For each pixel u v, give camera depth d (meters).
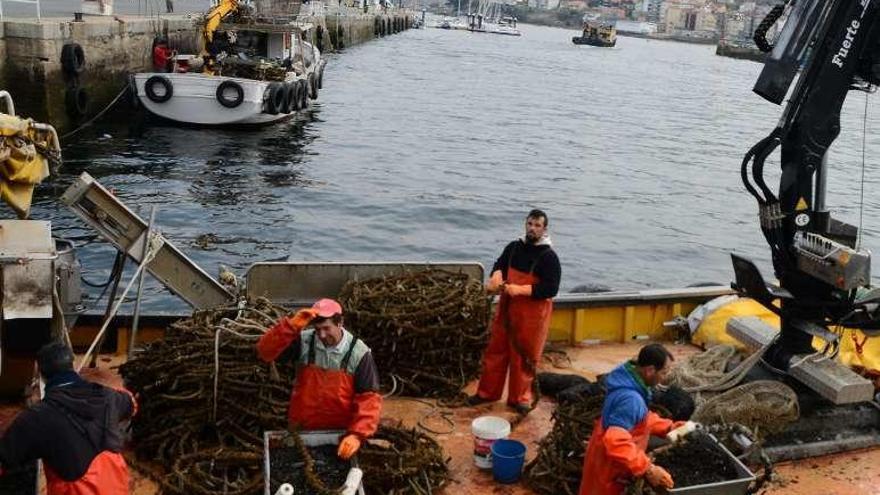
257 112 28.31
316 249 16.64
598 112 45.75
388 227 18.69
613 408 4.21
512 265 6.14
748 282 6.27
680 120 45.31
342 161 25.81
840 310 6.06
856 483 5.58
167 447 5.39
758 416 5.69
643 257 17.95
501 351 6.34
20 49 23.09
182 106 28.02
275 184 21.91
